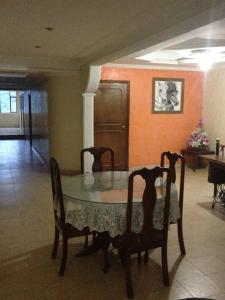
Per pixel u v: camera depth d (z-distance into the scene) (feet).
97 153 12.93
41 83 25.12
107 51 14.46
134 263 9.96
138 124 22.97
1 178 21.04
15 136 43.47
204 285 8.75
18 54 16.58
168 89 23.26
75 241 11.53
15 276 9.18
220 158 15.02
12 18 9.36
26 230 12.44
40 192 17.76
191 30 8.49
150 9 8.33
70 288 8.62
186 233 12.24
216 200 16.08
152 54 16.35
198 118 24.62
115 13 8.80
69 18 9.33
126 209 8.44
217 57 17.24
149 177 8.07
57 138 22.24
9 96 52.95
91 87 18.86
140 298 8.18
